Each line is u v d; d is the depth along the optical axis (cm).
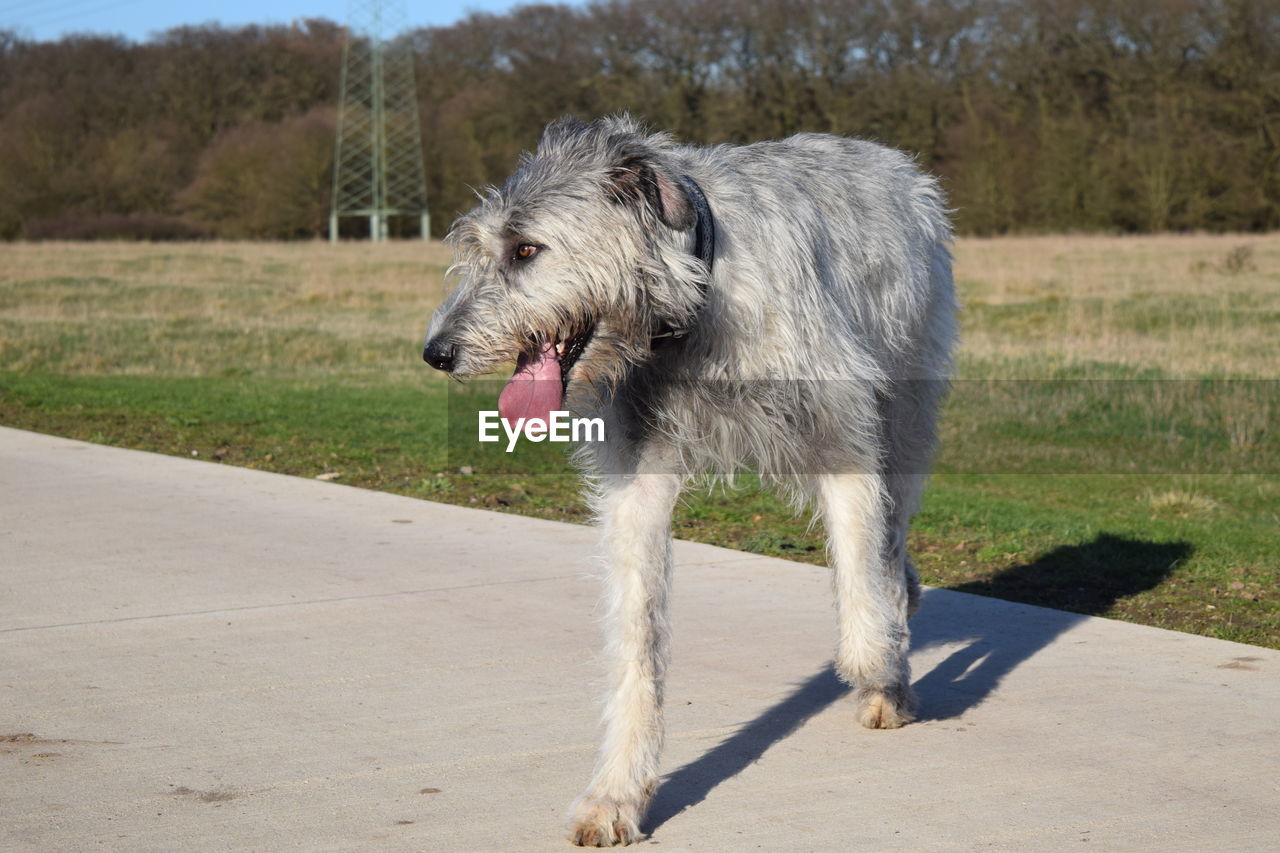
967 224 4850
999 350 1633
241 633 545
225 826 356
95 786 384
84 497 848
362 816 363
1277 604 590
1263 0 4834
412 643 531
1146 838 341
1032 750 409
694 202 362
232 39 6950
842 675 412
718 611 580
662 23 5541
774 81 5422
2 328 2230
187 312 2570
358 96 6669
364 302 2758
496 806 370
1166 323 1930
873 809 365
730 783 388
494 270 359
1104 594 616
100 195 6091
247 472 952
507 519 786
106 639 537
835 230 434
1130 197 4812
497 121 6075
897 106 5212
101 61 6725
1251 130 4794
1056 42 5338
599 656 398
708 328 372
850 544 403
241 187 6053
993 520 785
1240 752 403
